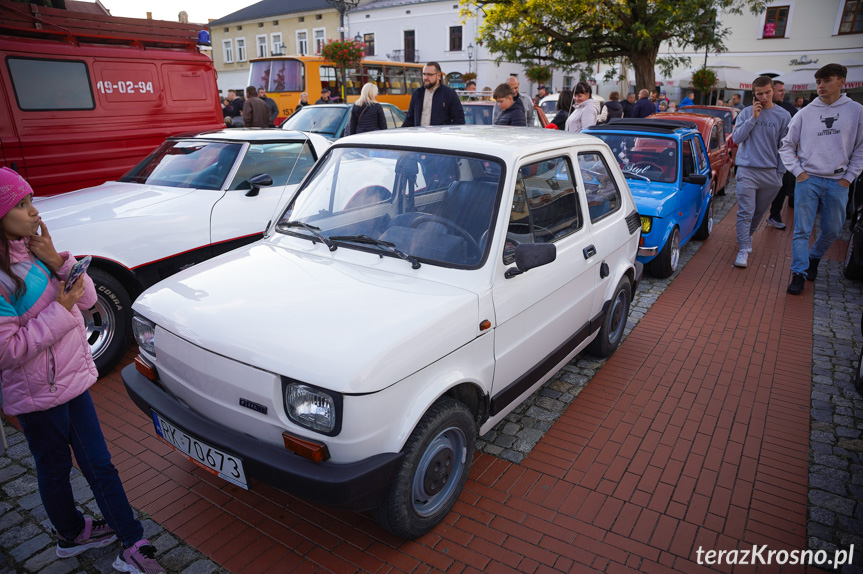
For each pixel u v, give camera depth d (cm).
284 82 1969
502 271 303
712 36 2041
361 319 257
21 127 692
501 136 369
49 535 292
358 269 308
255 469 245
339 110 1061
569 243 371
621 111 1310
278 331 252
